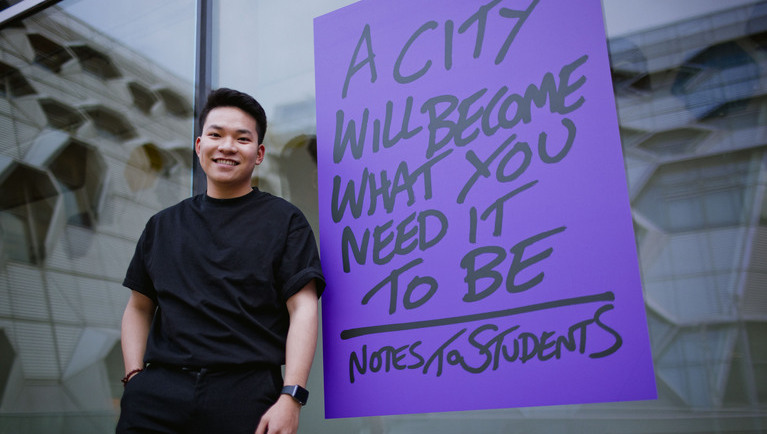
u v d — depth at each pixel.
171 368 1.24
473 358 1.31
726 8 1.30
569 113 1.36
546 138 1.36
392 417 1.38
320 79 1.68
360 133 1.58
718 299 1.19
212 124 1.40
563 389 1.23
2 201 2.12
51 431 1.82
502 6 1.48
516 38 1.45
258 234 1.33
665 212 1.26
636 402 1.19
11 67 2.24
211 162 1.39
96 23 2.14
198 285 1.29
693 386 1.17
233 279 1.27
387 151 1.53
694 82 1.30
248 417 1.16
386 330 1.41
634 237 1.25
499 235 1.35
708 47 1.30
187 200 1.47
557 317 1.27
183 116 1.90
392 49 1.59
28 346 1.92
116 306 1.83
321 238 1.56
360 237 1.50
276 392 1.21
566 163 1.33
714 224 1.22
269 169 1.72
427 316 1.38
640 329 1.20
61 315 1.92
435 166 1.46
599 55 1.36
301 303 1.26
